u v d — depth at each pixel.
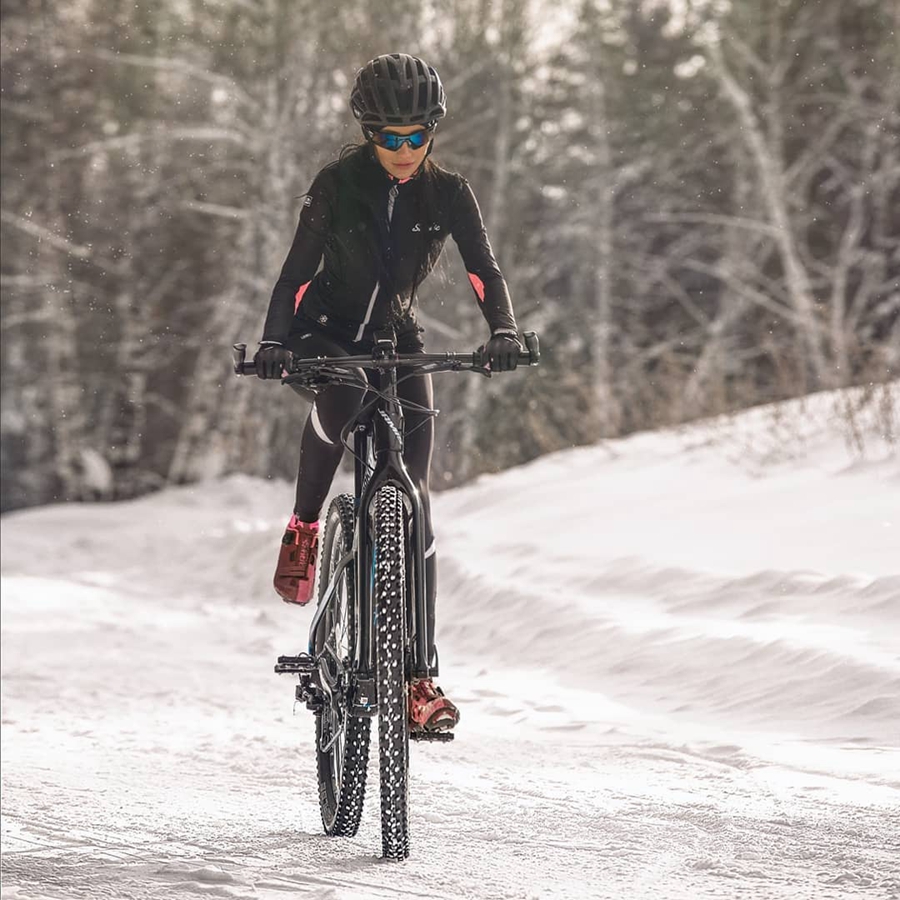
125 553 58.34
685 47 104.06
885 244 90.25
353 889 12.30
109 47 98.25
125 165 100.06
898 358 52.38
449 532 41.97
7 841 15.07
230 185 98.94
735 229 95.19
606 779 17.02
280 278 14.33
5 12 97.69
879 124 90.44
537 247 100.62
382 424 13.98
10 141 98.38
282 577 15.55
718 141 98.12
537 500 43.88
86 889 12.70
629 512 38.16
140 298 102.75
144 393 107.31
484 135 94.75
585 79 98.94
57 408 102.88
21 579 48.44
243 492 81.00
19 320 98.25
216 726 24.28
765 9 97.00
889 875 11.88
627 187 103.94
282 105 94.06
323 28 92.44
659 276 97.81
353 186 14.48
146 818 16.23
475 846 13.88
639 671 23.89
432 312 82.38
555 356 91.06
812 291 94.69
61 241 97.56
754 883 11.95
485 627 30.86
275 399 93.50
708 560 30.02
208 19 97.31
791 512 32.91
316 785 18.44
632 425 60.34
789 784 15.70
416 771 18.30
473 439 75.44
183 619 40.56
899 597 23.06
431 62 92.94
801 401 44.50
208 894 12.36
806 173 93.94
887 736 17.62
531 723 21.66
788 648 21.83
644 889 11.96
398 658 13.10
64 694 28.48
